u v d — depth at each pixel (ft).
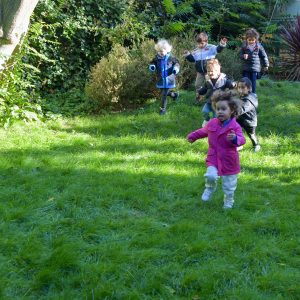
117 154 13.12
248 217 9.58
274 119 16.75
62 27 19.33
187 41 19.92
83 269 7.47
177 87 18.70
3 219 9.07
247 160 13.14
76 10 19.54
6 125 14.74
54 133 15.01
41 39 18.45
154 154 13.33
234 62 19.54
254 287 7.24
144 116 16.55
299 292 7.13
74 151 13.30
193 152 13.75
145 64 18.01
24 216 9.20
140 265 7.66
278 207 10.17
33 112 15.85
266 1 27.45
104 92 17.20
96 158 12.66
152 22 21.50
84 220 9.16
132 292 6.95
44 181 10.88
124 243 8.36
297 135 15.65
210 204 10.18
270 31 25.43
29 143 13.57
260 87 19.77
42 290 7.10
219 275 7.47
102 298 6.85
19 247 8.10
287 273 7.59
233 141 9.43
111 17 20.58
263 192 10.92
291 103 18.06
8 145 13.26
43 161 12.23
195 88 18.84
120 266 7.59
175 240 8.45
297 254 8.31
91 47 20.22
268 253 8.17
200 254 8.07
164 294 7.02
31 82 18.58
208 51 17.15
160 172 11.80
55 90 19.54
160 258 7.95
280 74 24.56
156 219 9.48
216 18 24.13
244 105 13.33
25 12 15.46
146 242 8.39
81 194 10.24
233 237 8.66
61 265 7.54
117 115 16.84
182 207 10.05
